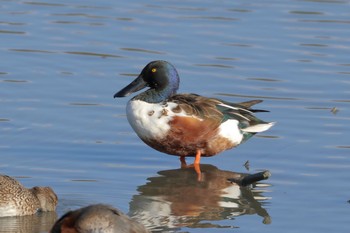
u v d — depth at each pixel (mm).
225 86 18047
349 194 13164
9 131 15562
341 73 18891
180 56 19594
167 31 21047
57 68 18797
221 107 15117
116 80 18281
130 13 22219
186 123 14680
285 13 22406
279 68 19078
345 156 14773
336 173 14047
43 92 17469
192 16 22047
